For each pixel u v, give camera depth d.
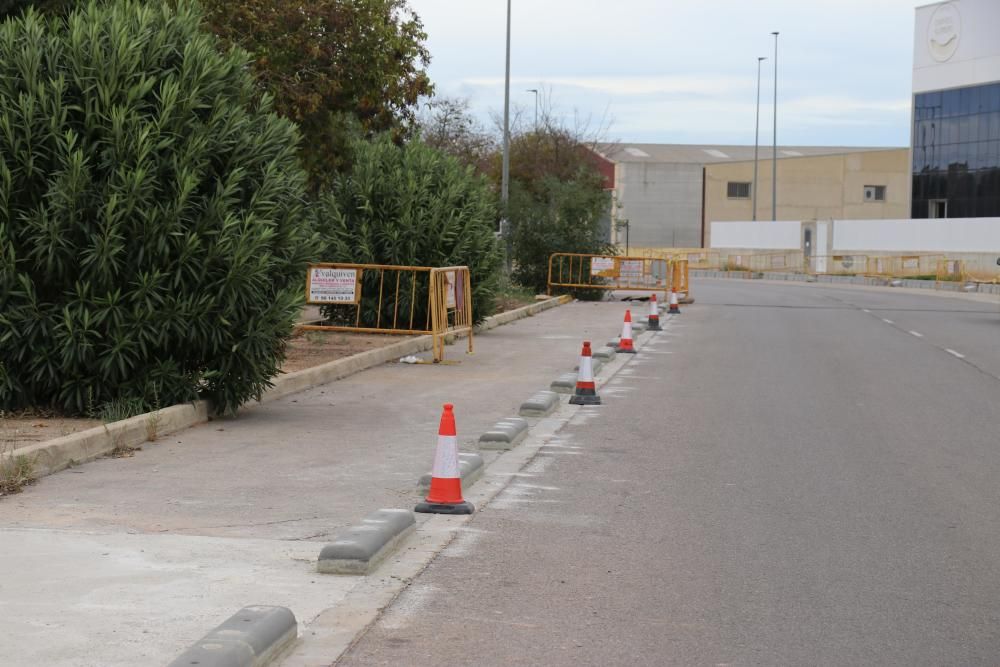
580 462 11.18
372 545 7.36
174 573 7.12
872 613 6.62
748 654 5.93
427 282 22.81
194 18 13.59
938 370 19.91
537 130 75.94
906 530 8.60
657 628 6.32
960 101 77.44
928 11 79.38
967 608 6.73
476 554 7.76
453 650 5.93
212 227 12.70
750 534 8.42
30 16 12.72
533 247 41.25
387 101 27.34
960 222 66.12
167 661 5.62
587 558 7.71
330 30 25.50
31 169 12.15
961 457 11.69
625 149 112.38
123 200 12.14
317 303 20.97
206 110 13.16
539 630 6.26
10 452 10.02
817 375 18.95
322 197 23.94
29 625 6.11
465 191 24.52
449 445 9.01
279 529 8.30
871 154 100.44
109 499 9.21
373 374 18.14
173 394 12.81
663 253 85.12
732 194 102.19
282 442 11.98
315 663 5.71
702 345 24.36
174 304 12.43
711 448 12.07
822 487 10.13
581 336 25.67
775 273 76.19
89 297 12.34
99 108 12.38
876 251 73.25
